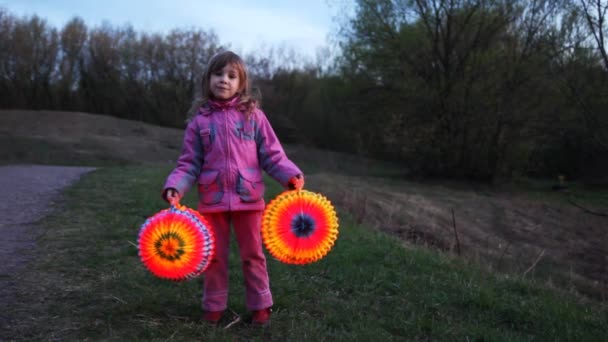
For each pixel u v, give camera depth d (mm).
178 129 38688
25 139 27562
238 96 3318
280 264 4707
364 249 5609
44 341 2891
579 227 14977
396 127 22609
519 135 21250
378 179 21062
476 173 22547
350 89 24531
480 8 21250
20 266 4355
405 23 22594
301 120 37906
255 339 3062
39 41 38406
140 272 4281
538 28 19281
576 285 8852
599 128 10477
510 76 20156
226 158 3191
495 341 3277
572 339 3469
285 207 3109
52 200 8320
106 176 12547
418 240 8578
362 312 3666
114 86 39969
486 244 11617
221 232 3240
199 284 4020
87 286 3887
